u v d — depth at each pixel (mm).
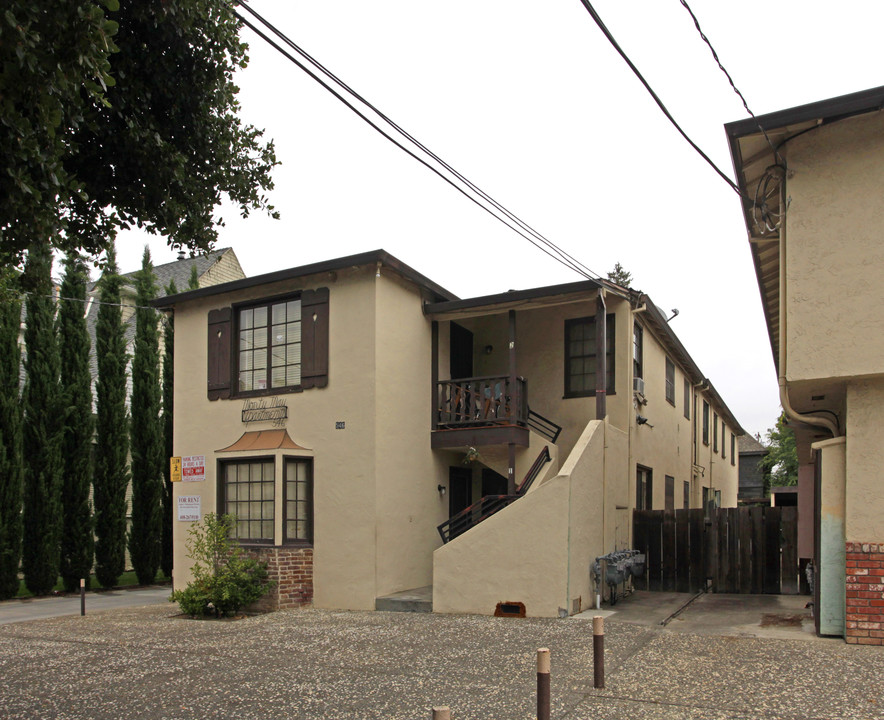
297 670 7539
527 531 10508
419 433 12938
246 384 13414
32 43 4051
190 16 5676
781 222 8461
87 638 9836
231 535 12664
